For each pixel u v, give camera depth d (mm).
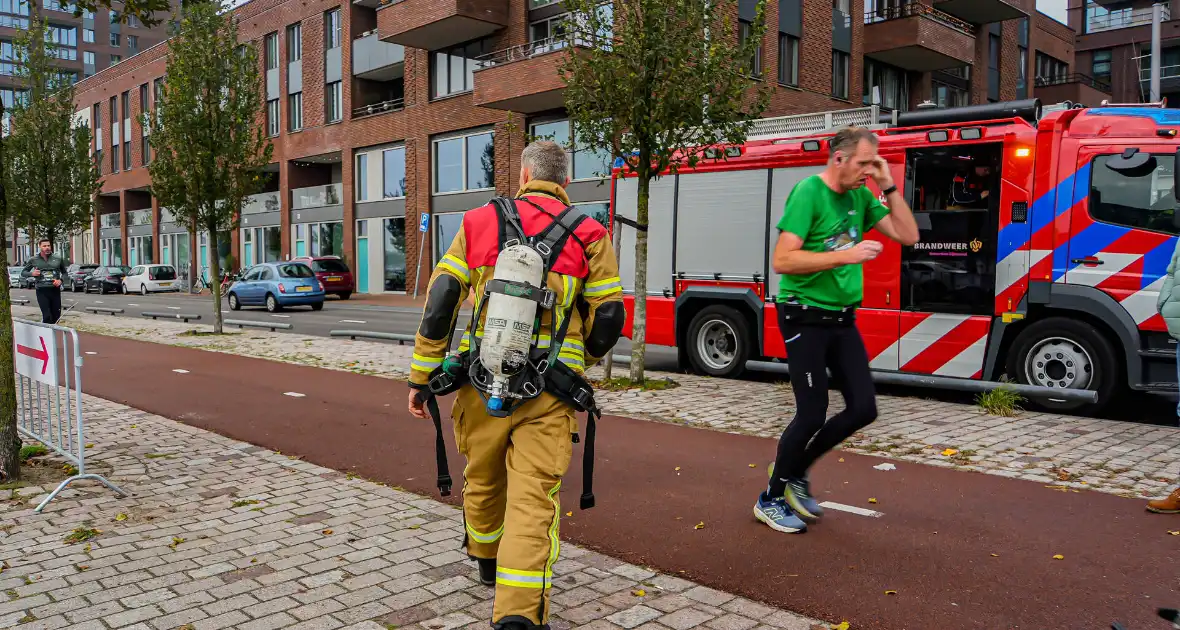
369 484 5543
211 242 16578
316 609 3500
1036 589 3740
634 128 9047
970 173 8344
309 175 40125
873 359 8922
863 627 3367
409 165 32469
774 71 25703
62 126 27953
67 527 4598
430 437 7035
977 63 34219
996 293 8195
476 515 3381
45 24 27734
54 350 5766
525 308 2877
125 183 53031
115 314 24188
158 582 3801
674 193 10406
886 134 8805
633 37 8781
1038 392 7832
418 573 3906
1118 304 7570
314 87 37250
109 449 6547
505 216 3039
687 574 3938
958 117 8656
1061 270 7859
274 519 4754
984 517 4773
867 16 29312
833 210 4219
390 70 34156
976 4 31312
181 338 15844
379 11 29547
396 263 34062
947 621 3418
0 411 5445
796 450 4379
